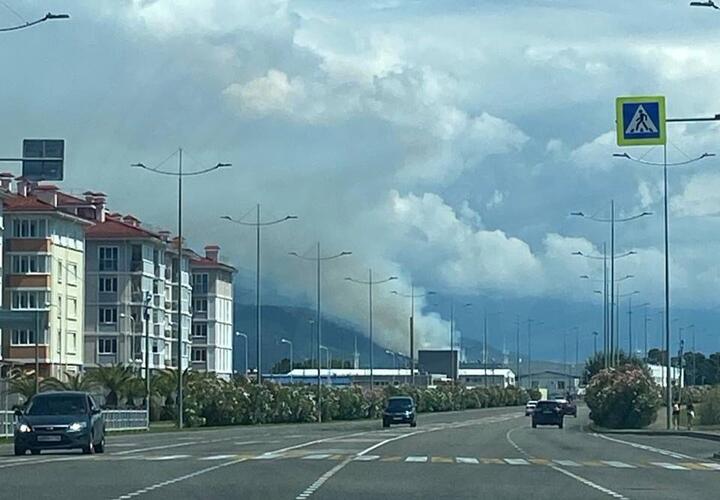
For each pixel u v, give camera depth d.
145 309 88.94
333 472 29.06
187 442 49.69
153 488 23.91
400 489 24.31
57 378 87.44
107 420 64.56
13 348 92.94
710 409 75.12
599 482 27.06
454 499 22.28
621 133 33.03
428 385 161.25
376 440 52.19
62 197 107.62
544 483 26.50
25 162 41.88
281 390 93.19
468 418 115.50
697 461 36.84
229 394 85.00
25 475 27.27
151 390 82.50
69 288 98.62
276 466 31.19
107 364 102.06
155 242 110.44
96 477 26.75
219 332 133.88
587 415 124.06
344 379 181.75
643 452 42.66
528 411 120.12
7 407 72.25
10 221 93.69
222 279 135.38
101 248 108.12
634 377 78.19
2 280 91.19
